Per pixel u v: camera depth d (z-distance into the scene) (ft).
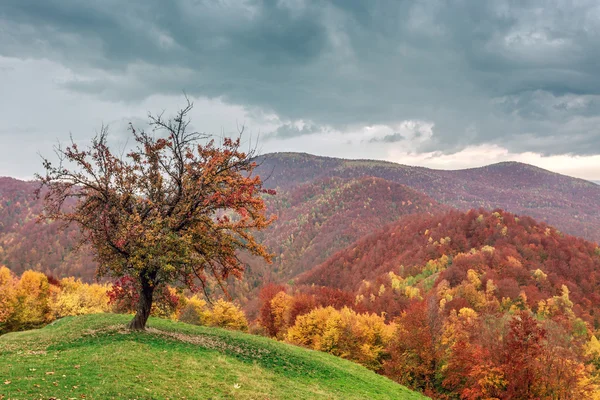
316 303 354.95
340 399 82.89
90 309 271.08
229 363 86.38
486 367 157.89
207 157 102.06
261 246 103.60
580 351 178.19
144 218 98.94
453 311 335.26
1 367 61.00
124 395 54.54
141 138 100.37
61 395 50.83
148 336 95.55
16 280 280.92
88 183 94.99
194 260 97.71
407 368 205.67
